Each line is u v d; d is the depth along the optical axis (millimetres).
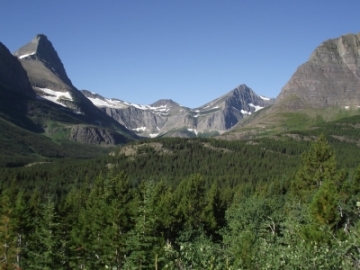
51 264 49844
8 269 48062
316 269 14359
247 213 56469
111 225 57094
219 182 161875
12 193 93125
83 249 57875
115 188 85500
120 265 48938
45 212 57875
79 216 70250
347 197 56312
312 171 72500
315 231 22938
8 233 52250
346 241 15250
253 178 164125
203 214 72625
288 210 53562
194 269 15336
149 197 64250
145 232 44156
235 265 16203
